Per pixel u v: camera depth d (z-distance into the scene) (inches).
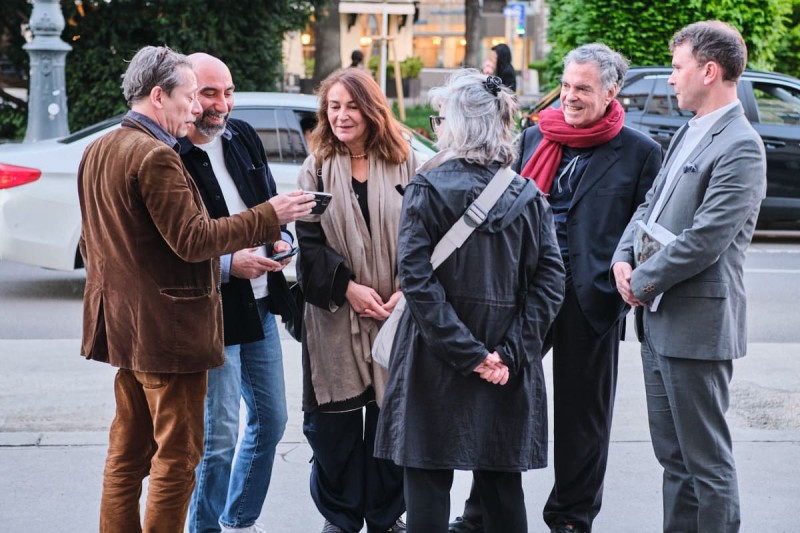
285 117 338.0
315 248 159.9
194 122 150.2
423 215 134.5
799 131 459.2
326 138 163.8
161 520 137.9
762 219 461.4
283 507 182.2
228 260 152.2
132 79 134.9
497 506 140.6
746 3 573.9
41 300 345.4
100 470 193.6
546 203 141.3
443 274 135.0
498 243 135.3
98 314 137.9
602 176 167.5
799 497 186.5
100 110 621.6
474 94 136.6
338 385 162.1
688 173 145.2
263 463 166.9
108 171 131.5
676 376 146.6
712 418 146.6
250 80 641.0
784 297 366.6
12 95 669.3
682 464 154.3
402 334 138.6
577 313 165.9
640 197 168.2
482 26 1620.3
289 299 164.7
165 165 128.6
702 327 143.9
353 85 159.3
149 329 132.6
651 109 459.2
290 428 220.5
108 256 134.3
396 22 1088.2
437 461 135.0
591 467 168.2
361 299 159.2
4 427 216.5
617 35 573.0
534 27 1547.7
